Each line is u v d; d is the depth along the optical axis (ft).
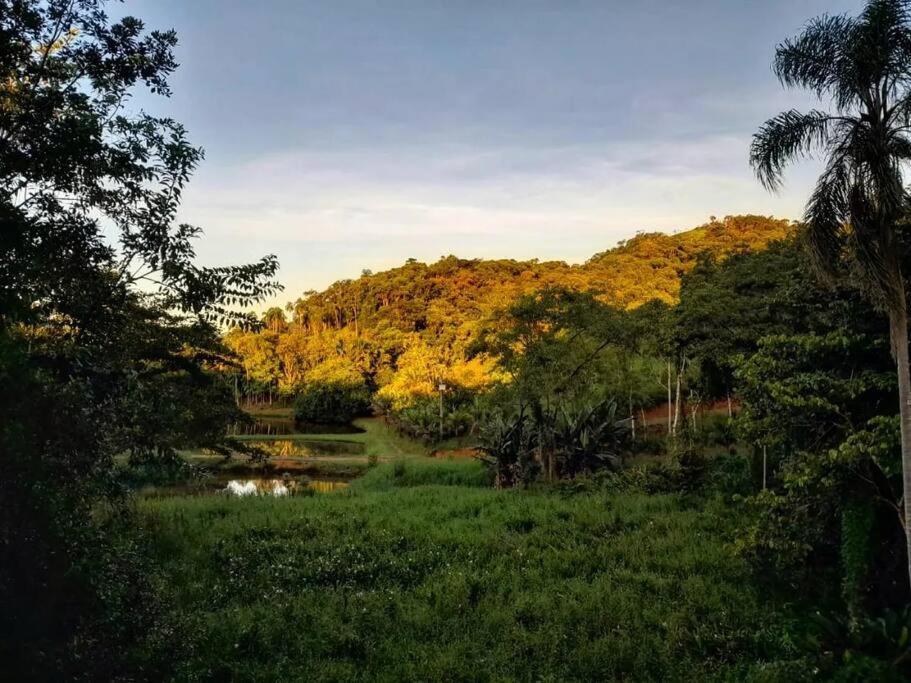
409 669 24.85
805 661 24.59
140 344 35.04
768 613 30.35
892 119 26.27
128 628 19.20
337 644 27.22
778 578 33.68
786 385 32.60
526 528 48.55
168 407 27.89
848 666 23.77
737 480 58.23
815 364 33.60
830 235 27.17
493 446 76.79
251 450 48.75
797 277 38.22
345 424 194.08
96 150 19.30
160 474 35.63
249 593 33.71
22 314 16.74
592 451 73.77
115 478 20.59
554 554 39.88
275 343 260.62
